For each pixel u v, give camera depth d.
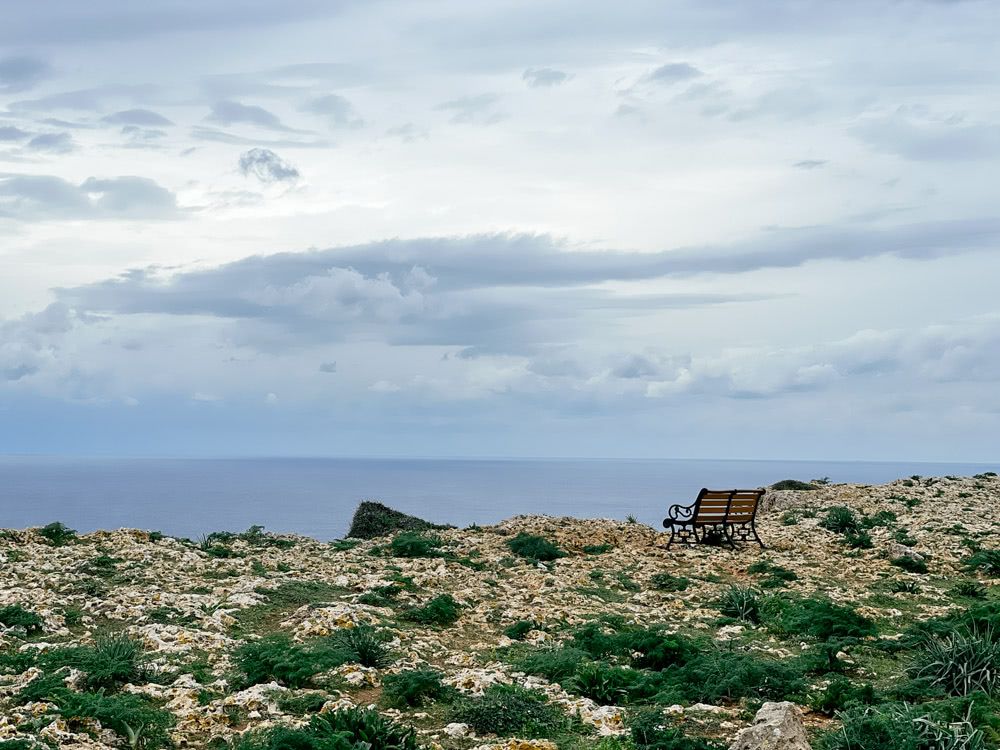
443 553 18.66
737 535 22.30
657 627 12.52
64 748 7.95
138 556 16.72
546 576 16.75
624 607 14.79
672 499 123.88
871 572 17.58
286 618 13.06
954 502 26.72
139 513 104.50
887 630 13.35
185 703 9.30
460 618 13.69
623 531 22.62
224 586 14.80
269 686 9.90
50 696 9.05
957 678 10.12
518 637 12.81
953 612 13.99
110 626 12.25
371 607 13.56
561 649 11.56
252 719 9.10
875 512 25.06
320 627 12.12
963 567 17.97
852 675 11.12
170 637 11.58
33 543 17.56
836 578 17.11
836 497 28.11
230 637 12.02
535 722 9.23
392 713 9.54
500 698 9.58
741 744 7.83
